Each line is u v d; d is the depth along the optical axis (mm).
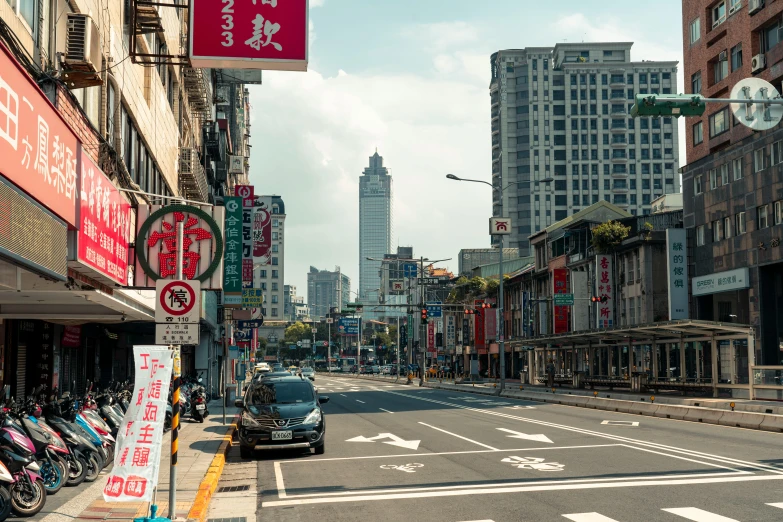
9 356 18188
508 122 143250
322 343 152875
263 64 12602
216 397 48438
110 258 13523
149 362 8992
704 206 47531
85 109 15078
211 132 48719
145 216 16359
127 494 8711
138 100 20938
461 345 94562
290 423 17250
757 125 16359
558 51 144375
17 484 9594
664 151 139625
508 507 10312
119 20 18219
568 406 34969
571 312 62562
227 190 71062
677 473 13016
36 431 10812
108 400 15734
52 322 20766
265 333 186000
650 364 46469
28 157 8695
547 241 72125
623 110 140375
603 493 11164
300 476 14266
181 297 9914
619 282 56469
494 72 148000
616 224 56125
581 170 140125
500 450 17125
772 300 41844
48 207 9523
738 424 22578
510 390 46219
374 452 17656
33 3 11539
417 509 10445
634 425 23188
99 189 12609
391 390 58156
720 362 38625
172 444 9570
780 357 41375
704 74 48062
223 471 15359
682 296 48438
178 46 29688
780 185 40312
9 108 8055
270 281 190000
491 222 49344
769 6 41281
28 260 8609
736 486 11547
